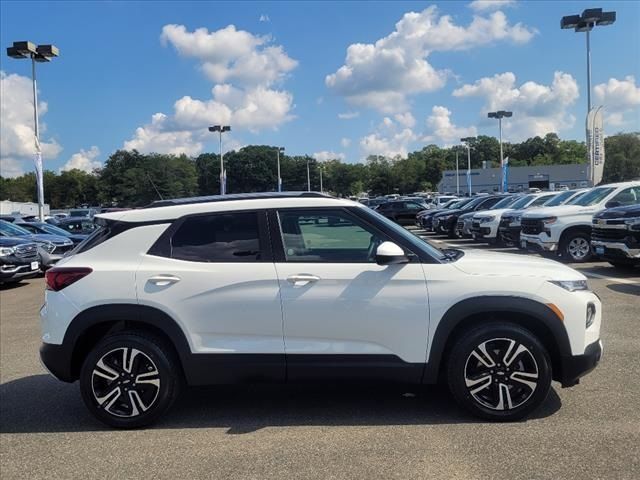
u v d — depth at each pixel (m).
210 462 3.85
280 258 4.43
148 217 4.60
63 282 4.49
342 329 4.32
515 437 4.06
